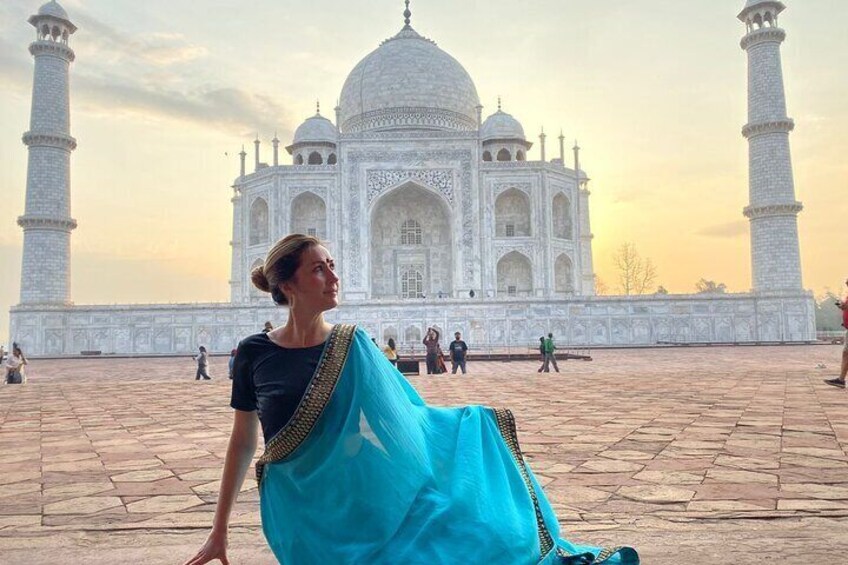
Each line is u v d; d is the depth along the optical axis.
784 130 63.56
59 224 64.19
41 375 34.38
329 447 3.52
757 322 60.31
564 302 60.38
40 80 64.75
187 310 60.38
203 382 26.98
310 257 3.63
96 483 8.23
